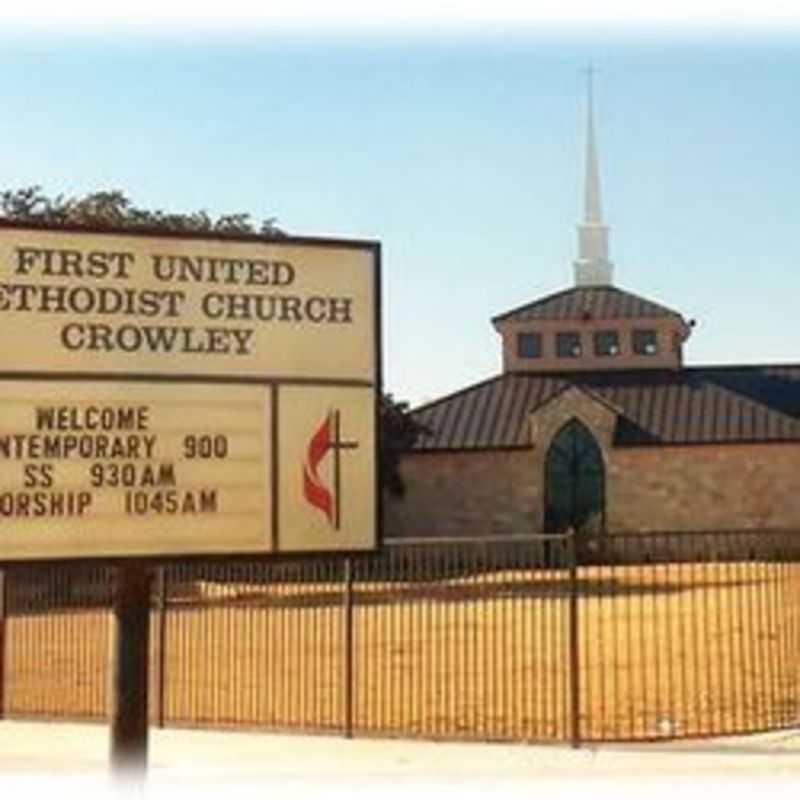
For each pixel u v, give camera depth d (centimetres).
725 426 5712
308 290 1052
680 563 3066
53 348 998
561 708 1702
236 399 1034
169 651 2288
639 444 5669
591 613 2575
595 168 7862
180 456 1021
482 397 6103
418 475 5784
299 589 3033
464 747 1409
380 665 2102
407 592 2912
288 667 2108
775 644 2119
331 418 1053
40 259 997
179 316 1024
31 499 989
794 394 6019
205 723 1658
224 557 1026
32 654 2336
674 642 2202
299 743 1470
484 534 5709
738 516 5606
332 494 1051
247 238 1041
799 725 1531
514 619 2305
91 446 1003
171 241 1024
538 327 6297
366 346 1065
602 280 7762
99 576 2708
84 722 1753
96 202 4562
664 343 6219
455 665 2064
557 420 5731
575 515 5684
